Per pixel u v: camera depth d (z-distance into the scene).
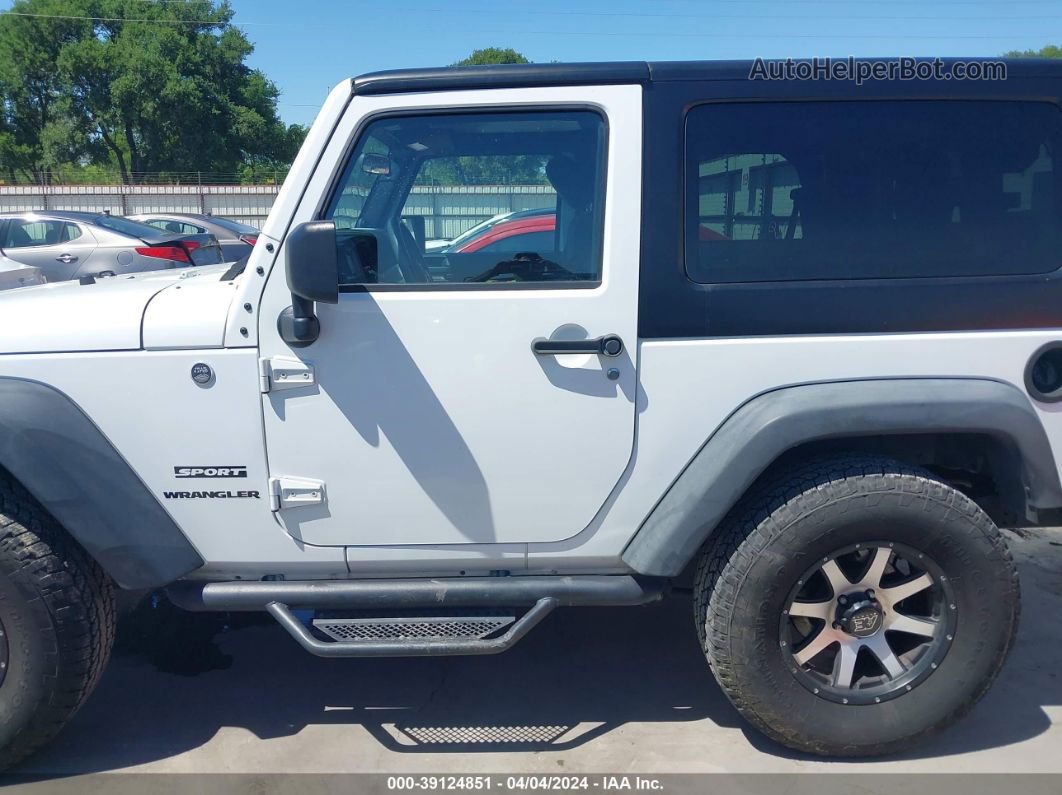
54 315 2.53
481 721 3.01
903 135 2.54
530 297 2.50
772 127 2.53
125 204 28.44
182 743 2.88
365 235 2.54
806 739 2.67
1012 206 2.57
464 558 2.64
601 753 2.82
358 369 2.51
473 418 2.54
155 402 2.50
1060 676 3.22
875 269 2.55
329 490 2.57
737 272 2.53
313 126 2.52
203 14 43.75
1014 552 4.36
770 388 2.54
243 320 2.48
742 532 2.57
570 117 2.53
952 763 2.73
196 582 2.71
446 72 2.51
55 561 2.53
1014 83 2.53
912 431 2.49
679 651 3.49
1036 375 2.56
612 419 2.55
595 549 2.65
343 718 3.03
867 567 2.60
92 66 42.44
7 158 45.88
